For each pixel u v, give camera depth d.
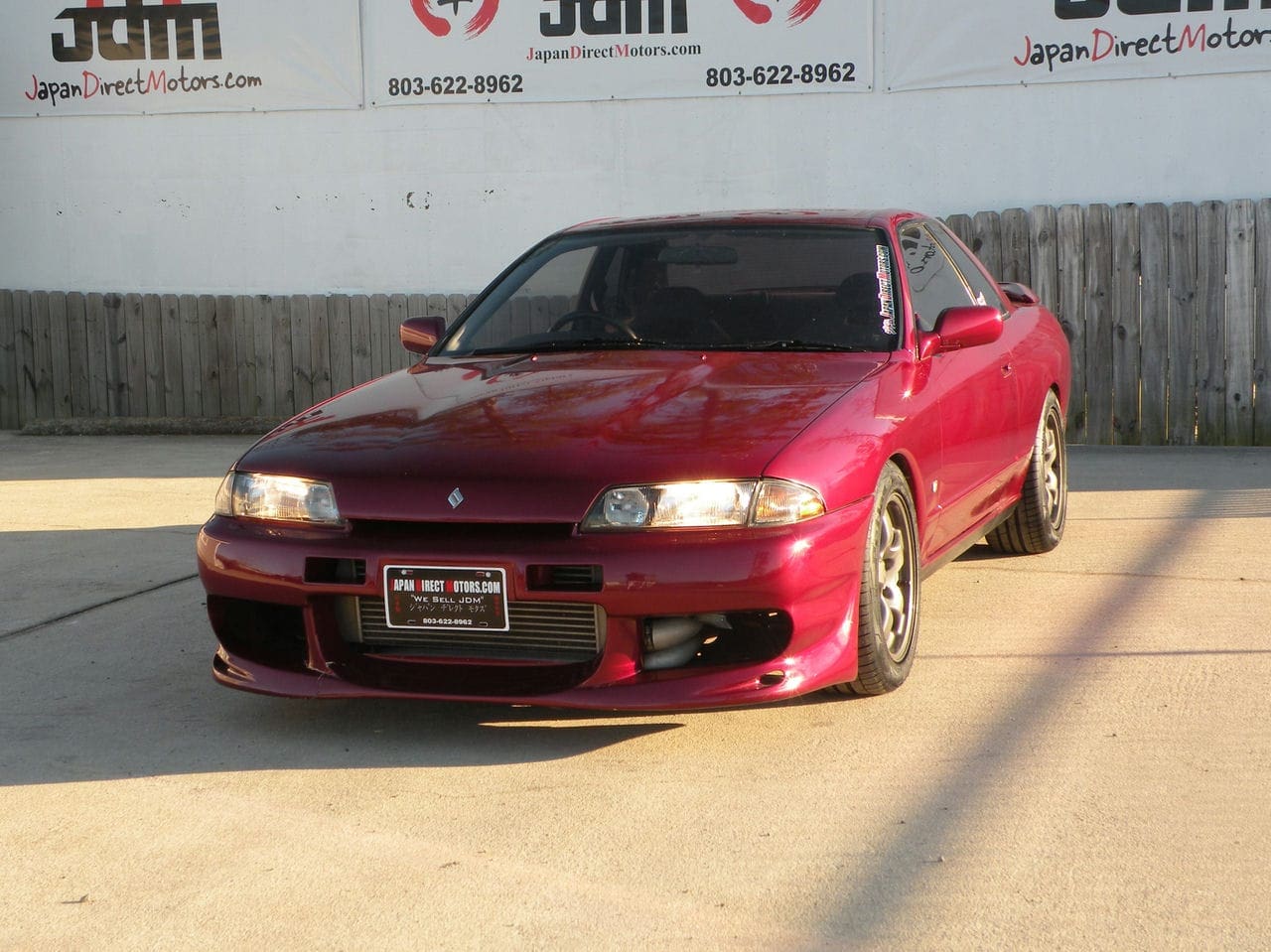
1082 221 8.46
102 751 3.59
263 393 9.98
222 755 3.55
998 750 3.44
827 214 4.82
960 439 4.43
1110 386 8.53
